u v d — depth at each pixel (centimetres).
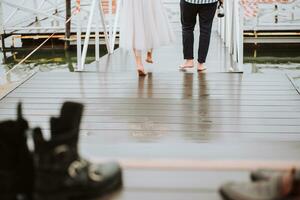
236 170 186
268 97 390
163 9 456
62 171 147
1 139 146
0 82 709
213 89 414
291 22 905
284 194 149
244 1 876
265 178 166
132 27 441
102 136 299
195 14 464
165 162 194
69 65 827
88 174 155
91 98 393
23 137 146
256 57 845
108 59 563
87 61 841
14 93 410
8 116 350
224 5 649
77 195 154
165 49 640
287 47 866
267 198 151
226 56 561
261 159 212
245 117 341
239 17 477
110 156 219
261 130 315
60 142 147
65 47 907
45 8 1041
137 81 446
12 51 948
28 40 971
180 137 300
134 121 334
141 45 443
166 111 355
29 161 148
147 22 446
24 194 150
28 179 148
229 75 463
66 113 158
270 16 928
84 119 339
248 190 156
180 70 490
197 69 485
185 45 482
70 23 896
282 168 186
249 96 393
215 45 648
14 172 148
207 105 370
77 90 418
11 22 991
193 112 353
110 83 441
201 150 231
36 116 347
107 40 589
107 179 161
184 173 184
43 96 400
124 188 171
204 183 175
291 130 315
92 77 466
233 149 234
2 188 147
